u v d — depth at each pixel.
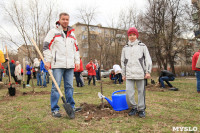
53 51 3.33
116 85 9.70
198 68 6.01
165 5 19.91
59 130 2.47
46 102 4.59
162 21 20.06
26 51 18.56
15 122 2.89
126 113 3.34
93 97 5.38
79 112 3.46
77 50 3.67
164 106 3.99
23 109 3.83
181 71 21.22
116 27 32.59
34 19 18.12
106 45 32.19
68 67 3.34
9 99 5.24
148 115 3.22
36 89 7.98
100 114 3.28
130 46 3.33
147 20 20.95
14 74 10.68
